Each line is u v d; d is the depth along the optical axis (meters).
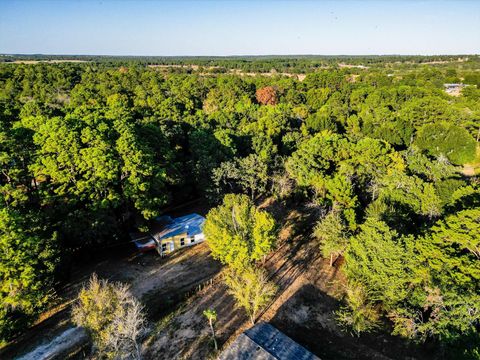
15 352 27.33
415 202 38.38
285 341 24.70
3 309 26.55
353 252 32.44
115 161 39.19
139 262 39.44
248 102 100.62
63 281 33.53
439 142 63.72
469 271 26.34
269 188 56.97
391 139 67.19
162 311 31.77
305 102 113.06
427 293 26.73
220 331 29.50
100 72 135.88
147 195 42.44
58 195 37.25
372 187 46.44
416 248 29.69
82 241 37.22
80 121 42.25
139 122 62.28
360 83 125.81
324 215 43.34
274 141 68.69
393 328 29.84
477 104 84.75
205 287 35.06
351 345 28.31
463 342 23.62
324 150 51.06
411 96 98.69
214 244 34.75
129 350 26.97
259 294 29.31
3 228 27.77
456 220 29.33
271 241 34.09
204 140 57.88
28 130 43.47
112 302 26.02
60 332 29.33
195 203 55.09
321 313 31.72
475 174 60.72
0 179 41.16
